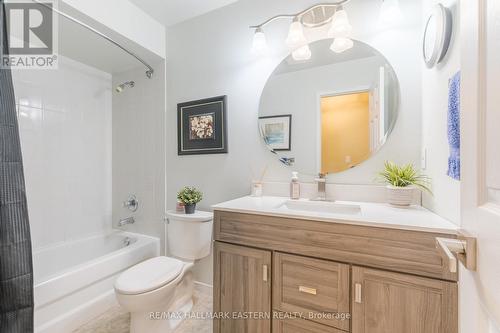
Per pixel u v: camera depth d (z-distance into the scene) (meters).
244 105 1.76
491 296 0.42
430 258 0.83
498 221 0.40
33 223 1.86
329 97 1.51
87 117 2.24
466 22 0.53
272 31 1.66
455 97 0.84
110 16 1.64
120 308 1.70
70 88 2.11
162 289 1.26
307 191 1.54
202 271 1.89
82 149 2.20
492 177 0.43
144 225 2.24
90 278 1.57
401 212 1.09
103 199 2.37
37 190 1.88
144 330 1.29
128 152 2.35
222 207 1.26
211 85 1.89
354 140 1.44
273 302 1.12
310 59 1.56
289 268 1.08
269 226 1.13
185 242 1.67
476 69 0.48
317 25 1.53
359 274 0.94
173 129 2.08
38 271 1.83
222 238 1.26
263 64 1.69
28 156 1.83
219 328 1.25
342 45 1.46
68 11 1.46
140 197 2.27
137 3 1.79
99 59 2.11
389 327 0.89
